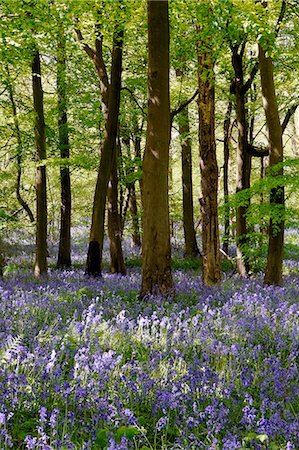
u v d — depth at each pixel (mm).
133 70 16203
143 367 4781
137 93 17406
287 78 14594
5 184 24719
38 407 3910
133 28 12523
